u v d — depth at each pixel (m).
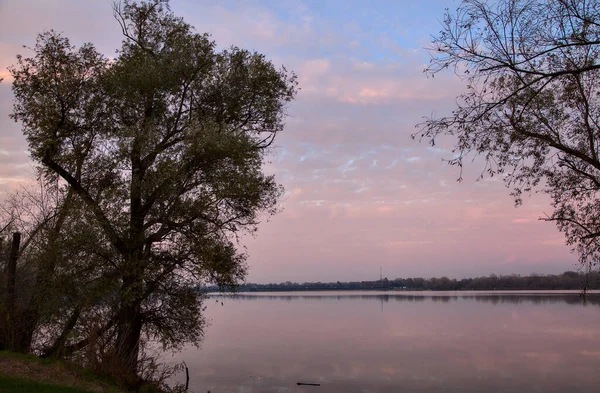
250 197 17.06
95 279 15.84
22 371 11.99
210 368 27.62
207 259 15.88
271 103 19.50
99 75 17.94
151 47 19.12
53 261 15.45
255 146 17.95
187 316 17.53
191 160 16.31
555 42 9.75
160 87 17.84
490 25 9.82
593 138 11.66
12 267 15.16
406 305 96.50
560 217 12.39
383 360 31.19
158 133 17.12
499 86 10.91
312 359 31.30
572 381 25.48
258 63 19.28
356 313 73.31
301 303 115.00
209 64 18.58
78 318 15.37
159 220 16.23
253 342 39.22
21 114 16.98
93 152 17.78
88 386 12.06
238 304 110.44
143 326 17.67
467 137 10.76
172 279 17.16
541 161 12.05
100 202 16.28
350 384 24.41
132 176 16.52
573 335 44.16
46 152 16.45
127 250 16.03
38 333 15.77
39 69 17.00
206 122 17.23
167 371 16.67
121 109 18.27
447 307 87.38
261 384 23.84
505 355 33.34
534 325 53.00
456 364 30.06
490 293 179.25
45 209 16.98
